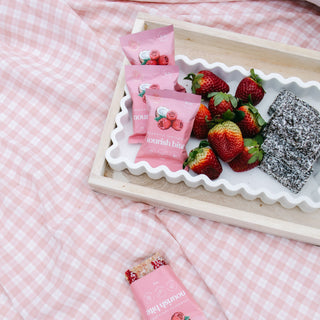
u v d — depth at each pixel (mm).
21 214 819
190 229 803
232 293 787
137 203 814
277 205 790
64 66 872
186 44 835
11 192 825
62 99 851
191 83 822
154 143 769
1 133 844
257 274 793
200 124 777
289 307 784
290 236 782
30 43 884
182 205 765
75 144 838
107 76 860
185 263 803
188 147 799
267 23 877
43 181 820
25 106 856
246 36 819
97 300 792
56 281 797
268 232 792
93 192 820
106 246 802
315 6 885
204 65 808
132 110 799
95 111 849
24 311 790
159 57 781
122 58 867
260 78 800
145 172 798
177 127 760
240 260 796
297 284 791
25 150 832
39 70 859
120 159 776
